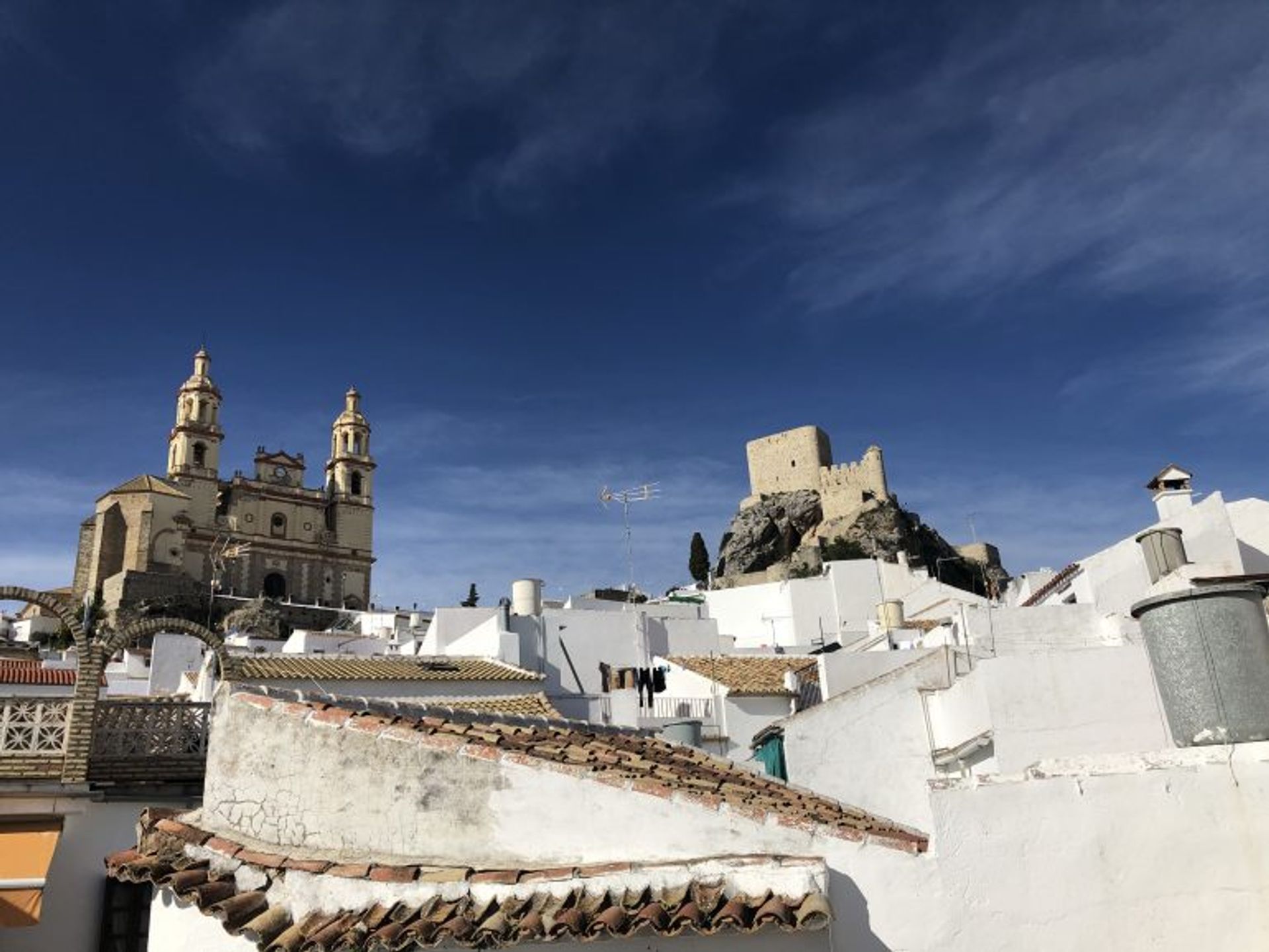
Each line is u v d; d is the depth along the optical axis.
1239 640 9.62
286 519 124.19
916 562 100.62
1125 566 26.22
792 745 19.48
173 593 106.25
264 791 9.82
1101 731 16.28
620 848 8.60
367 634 56.41
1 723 14.58
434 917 7.93
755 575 108.75
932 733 19.11
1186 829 8.75
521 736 11.35
